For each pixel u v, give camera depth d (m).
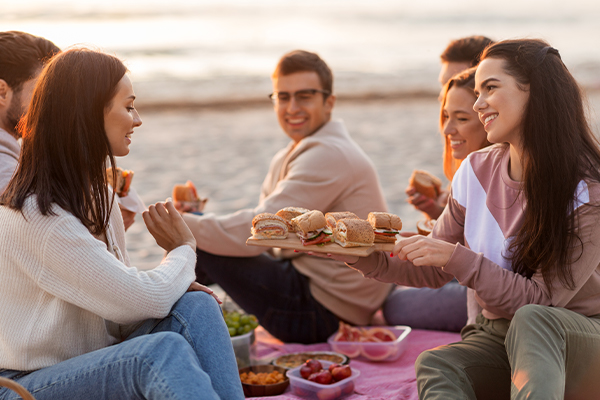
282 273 3.48
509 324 2.15
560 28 43.50
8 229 1.85
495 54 2.14
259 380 2.83
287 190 3.43
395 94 20.61
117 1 52.25
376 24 48.22
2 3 44.19
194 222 3.40
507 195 2.25
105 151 1.99
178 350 1.80
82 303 1.89
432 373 2.02
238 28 42.69
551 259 2.02
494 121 2.14
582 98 2.16
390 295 3.76
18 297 1.90
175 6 53.75
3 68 2.37
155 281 1.99
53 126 1.91
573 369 1.95
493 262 2.18
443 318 3.47
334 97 3.88
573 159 2.03
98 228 2.01
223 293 4.27
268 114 16.83
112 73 1.97
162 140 12.34
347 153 3.51
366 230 2.29
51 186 1.89
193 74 24.28
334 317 3.51
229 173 9.16
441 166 9.18
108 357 1.81
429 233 2.74
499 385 2.12
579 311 2.12
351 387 2.75
